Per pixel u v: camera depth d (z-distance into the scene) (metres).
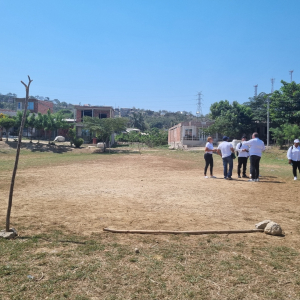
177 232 4.61
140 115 88.94
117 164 19.52
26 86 4.62
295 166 11.27
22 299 2.73
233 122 42.75
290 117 34.12
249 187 9.33
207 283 3.06
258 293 2.88
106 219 5.44
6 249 3.87
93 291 2.89
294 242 4.31
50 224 5.08
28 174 13.53
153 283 3.05
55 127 38.16
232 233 4.70
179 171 14.98
